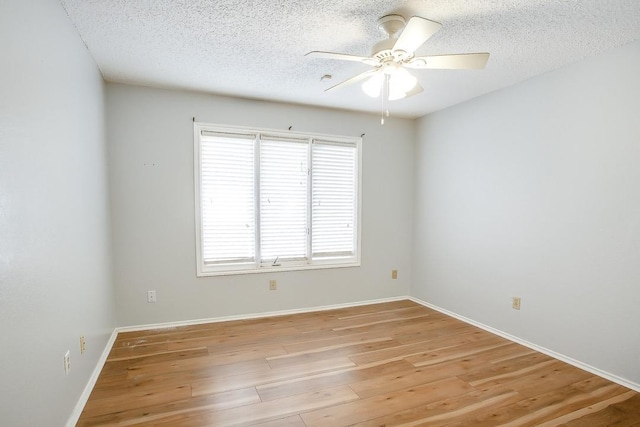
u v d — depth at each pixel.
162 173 3.25
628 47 2.28
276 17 2.00
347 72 2.84
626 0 1.80
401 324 3.49
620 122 2.32
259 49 2.42
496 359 2.70
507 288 3.14
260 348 2.86
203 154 3.42
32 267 1.39
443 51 2.42
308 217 3.88
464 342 3.04
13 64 1.26
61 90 1.79
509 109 3.12
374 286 4.24
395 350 2.86
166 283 3.30
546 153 2.80
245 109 3.53
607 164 2.39
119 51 2.42
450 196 3.81
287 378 2.37
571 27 2.09
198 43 2.33
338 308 4.02
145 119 3.18
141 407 2.01
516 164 3.06
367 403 2.08
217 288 3.49
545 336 2.81
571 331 2.62
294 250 3.86
